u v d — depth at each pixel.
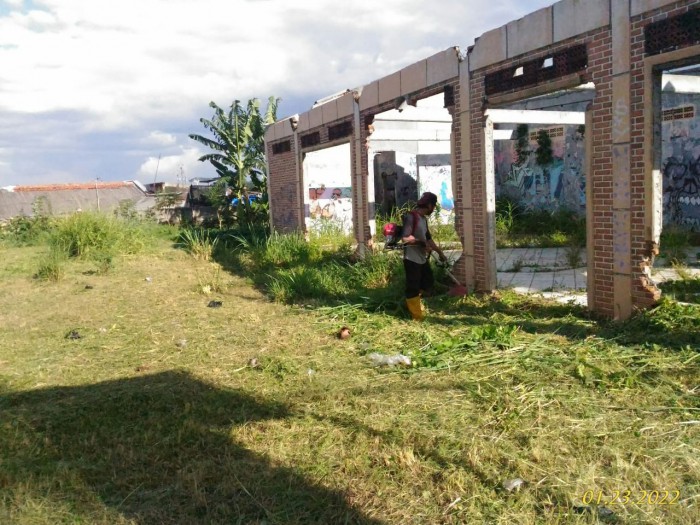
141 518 3.39
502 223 18.41
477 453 3.94
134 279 12.66
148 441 4.45
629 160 6.68
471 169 9.21
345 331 7.24
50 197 32.47
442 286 9.80
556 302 8.37
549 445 4.00
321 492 3.61
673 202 14.89
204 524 3.32
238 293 10.88
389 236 7.98
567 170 18.31
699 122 13.97
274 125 18.66
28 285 12.20
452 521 3.24
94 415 5.02
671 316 6.37
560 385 5.08
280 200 19.06
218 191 26.25
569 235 16.36
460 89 9.30
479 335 6.64
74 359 6.87
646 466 3.67
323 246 16.30
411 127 20.95
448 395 5.05
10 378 6.21
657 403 4.58
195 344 7.31
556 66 7.55
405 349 6.53
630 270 6.84
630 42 6.52
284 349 6.86
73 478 3.88
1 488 3.85
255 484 3.73
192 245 16.92
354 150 13.25
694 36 5.87
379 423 4.53
